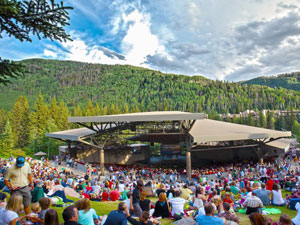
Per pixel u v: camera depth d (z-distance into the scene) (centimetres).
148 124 3550
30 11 568
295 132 10488
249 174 2831
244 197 1124
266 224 538
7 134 5978
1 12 529
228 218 690
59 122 8650
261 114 13850
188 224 757
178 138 4281
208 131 3191
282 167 2722
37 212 668
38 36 631
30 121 7719
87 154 4409
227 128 3416
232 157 4366
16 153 6031
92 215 618
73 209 495
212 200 887
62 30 634
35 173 2100
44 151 6694
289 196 1162
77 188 1549
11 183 634
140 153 4988
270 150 4231
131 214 840
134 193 873
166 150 4991
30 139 7125
